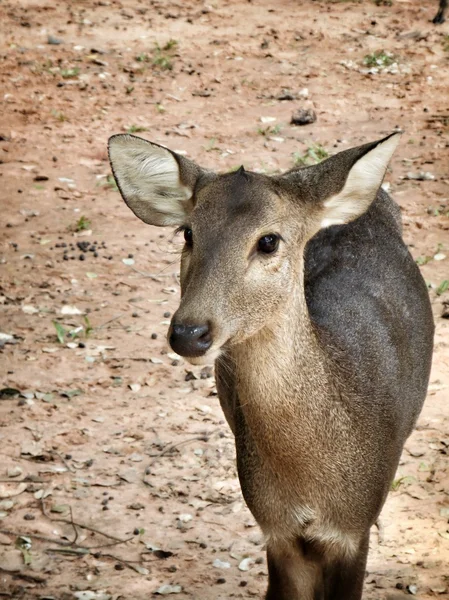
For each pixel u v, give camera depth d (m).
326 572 8.44
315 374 7.85
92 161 19.75
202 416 12.35
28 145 20.28
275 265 7.49
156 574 9.84
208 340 7.13
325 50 26.03
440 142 20.67
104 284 15.41
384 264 9.51
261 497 8.11
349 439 8.00
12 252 16.27
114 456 11.62
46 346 13.79
